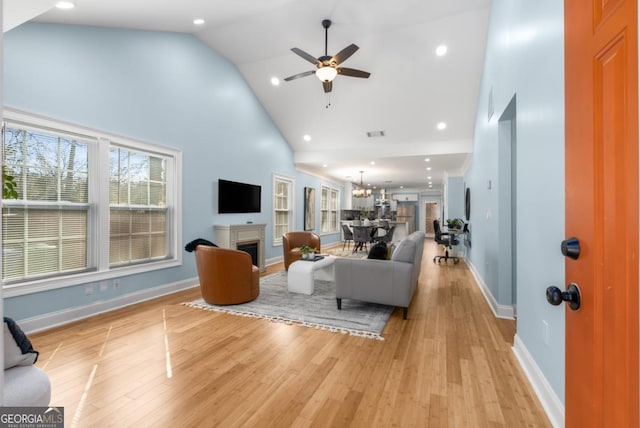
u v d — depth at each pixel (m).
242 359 2.31
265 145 6.36
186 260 4.40
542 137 1.79
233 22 3.99
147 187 3.93
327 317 3.23
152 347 2.51
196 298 3.93
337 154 7.16
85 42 3.13
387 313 3.35
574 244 0.93
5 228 2.66
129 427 1.58
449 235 7.36
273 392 1.89
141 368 2.17
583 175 0.91
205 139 4.73
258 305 3.65
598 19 0.83
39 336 2.70
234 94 5.39
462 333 2.82
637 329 0.69
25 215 2.78
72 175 3.12
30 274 2.81
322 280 5.08
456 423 1.62
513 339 2.66
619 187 0.75
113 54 3.40
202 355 2.37
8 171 2.65
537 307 1.89
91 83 3.19
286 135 7.04
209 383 1.98
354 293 3.37
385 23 4.07
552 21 1.64
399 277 3.17
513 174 3.19
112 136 3.39
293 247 5.94
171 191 4.22
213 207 4.91
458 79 4.81
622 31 0.73
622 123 0.73
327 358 2.33
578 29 0.94
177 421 1.63
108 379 2.03
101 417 1.65
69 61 3.00
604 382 0.81
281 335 2.76
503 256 3.23
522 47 2.18
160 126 3.97
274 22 4.05
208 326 2.98
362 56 4.71
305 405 1.76
